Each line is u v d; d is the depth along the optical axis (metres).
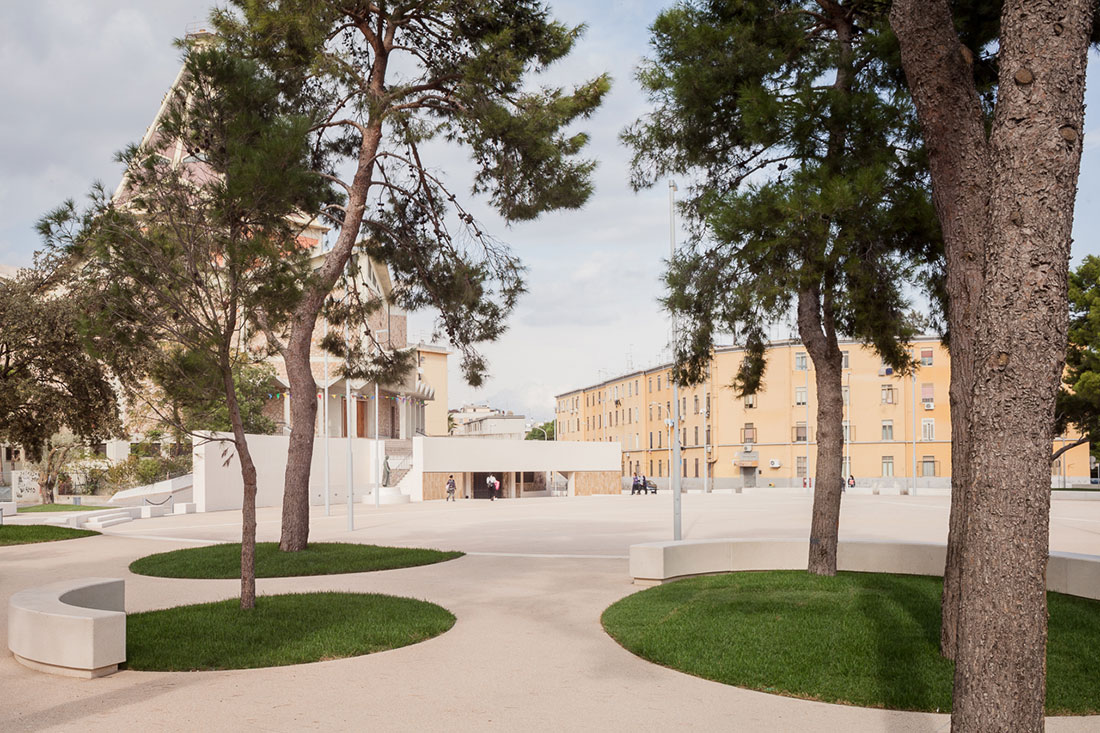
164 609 11.29
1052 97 4.14
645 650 8.79
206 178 10.05
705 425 75.50
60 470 47.78
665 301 13.14
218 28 16.16
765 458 80.25
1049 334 4.10
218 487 42.75
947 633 8.12
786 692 7.38
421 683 7.68
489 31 17.19
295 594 12.21
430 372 85.12
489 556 18.47
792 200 9.82
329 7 15.84
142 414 41.28
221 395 10.01
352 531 26.97
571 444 66.31
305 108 18.61
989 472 4.14
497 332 20.44
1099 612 9.97
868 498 54.97
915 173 10.95
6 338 21.78
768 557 14.38
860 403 78.19
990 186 4.34
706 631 9.24
